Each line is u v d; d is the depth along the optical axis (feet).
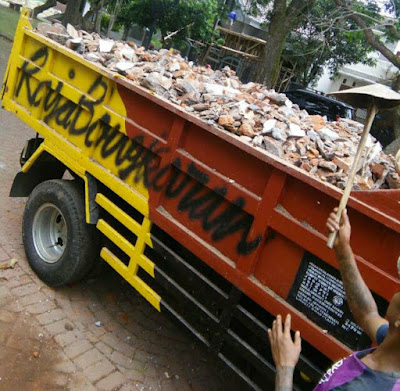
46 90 12.90
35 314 11.63
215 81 13.06
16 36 13.64
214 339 9.32
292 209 7.98
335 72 72.08
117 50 12.92
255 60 54.95
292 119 10.93
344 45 64.90
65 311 12.16
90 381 10.14
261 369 8.54
